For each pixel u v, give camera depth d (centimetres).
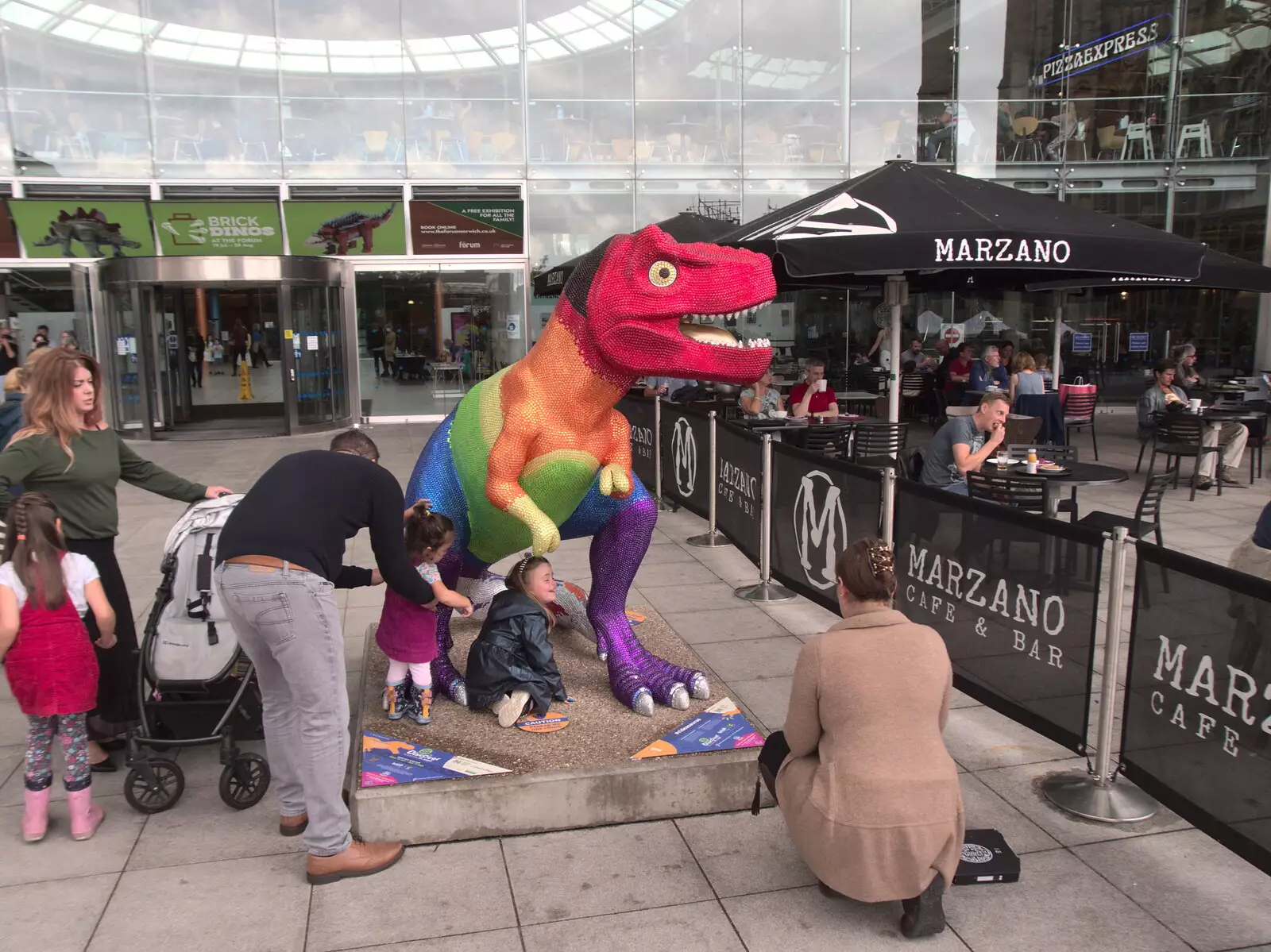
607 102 1661
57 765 407
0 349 1456
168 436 1483
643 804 352
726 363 380
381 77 1600
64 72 1514
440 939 286
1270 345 1709
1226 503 937
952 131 1727
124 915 298
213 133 1570
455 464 407
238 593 296
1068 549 355
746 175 1700
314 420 1558
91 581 349
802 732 285
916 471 834
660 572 705
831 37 1692
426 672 386
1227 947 280
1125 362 1777
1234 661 288
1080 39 1731
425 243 1627
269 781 379
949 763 277
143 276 1432
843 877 274
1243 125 1728
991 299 1748
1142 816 351
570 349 382
